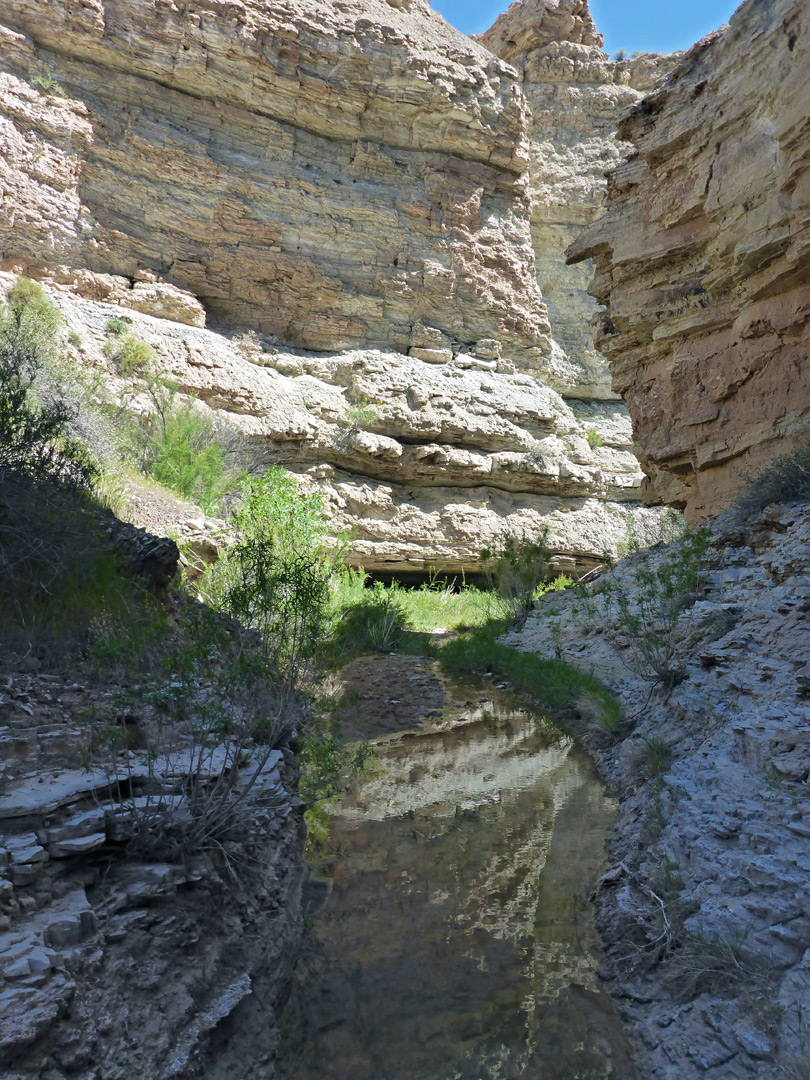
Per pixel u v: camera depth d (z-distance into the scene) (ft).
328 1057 9.24
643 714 23.36
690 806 14.57
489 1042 9.69
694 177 44.14
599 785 19.85
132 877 10.48
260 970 10.74
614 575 41.83
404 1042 9.61
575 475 88.17
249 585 20.93
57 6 70.38
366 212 86.12
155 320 70.49
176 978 9.45
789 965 9.81
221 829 12.41
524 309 95.61
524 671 32.86
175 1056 8.27
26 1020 7.24
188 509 37.45
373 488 77.97
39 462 19.93
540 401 90.84
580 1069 9.16
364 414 76.89
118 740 12.37
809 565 24.29
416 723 26.61
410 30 91.81
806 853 11.50
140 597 20.54
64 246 68.44
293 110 83.05
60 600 17.21
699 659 22.63
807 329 39.73
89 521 19.69
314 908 12.91
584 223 108.58
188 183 76.74
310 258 83.30
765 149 38.91
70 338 59.57
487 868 14.67
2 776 11.35
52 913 9.08
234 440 55.62
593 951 11.86
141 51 74.79
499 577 53.16
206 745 15.17
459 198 91.66
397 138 89.66
